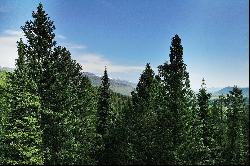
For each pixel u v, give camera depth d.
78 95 52.91
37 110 37.25
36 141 36.44
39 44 38.75
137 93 45.31
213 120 50.88
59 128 38.41
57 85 38.84
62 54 42.75
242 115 46.88
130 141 42.91
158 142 37.50
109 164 47.19
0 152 38.00
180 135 36.62
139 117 42.12
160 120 37.81
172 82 38.19
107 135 48.41
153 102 41.91
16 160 37.88
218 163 46.88
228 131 49.03
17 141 36.94
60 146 39.00
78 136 45.38
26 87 37.62
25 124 36.69
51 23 39.38
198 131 40.31
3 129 40.38
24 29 39.03
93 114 56.31
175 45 38.72
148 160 38.50
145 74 45.66
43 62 38.66
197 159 37.94
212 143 48.88
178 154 36.56
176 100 37.53
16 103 38.34
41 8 39.16
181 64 38.53
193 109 38.97
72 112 45.62
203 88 50.19
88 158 43.16
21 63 39.47
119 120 48.81
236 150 46.84
